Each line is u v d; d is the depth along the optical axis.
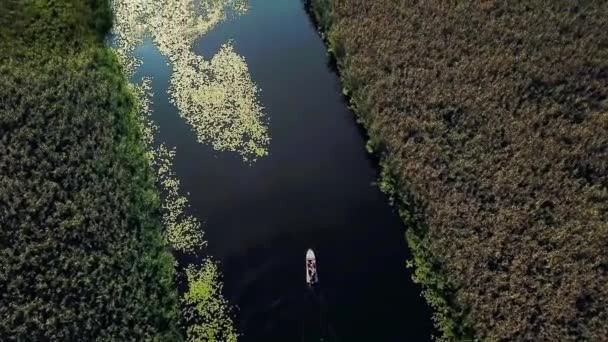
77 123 31.73
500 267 26.30
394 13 38.09
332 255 28.81
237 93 37.31
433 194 28.75
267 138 34.50
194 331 26.12
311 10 42.88
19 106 32.12
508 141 30.61
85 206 28.20
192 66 39.50
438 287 26.69
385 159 31.33
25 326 24.30
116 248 26.83
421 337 25.94
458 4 38.16
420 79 33.94
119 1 45.00
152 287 26.03
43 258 26.38
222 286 27.73
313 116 35.72
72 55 35.69
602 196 28.25
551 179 28.77
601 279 25.58
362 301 27.14
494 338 24.16
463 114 31.83
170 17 43.62
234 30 42.47
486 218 27.72
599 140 30.12
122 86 35.50
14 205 27.91
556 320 24.52
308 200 31.28
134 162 30.86
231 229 30.02
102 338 24.19
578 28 35.94
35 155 30.27
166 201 31.27
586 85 32.84
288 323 26.53
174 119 35.84
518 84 32.94
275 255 28.91
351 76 35.19
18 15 37.41
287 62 39.56
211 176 32.56
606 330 24.03
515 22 36.66
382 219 30.28
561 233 26.78
